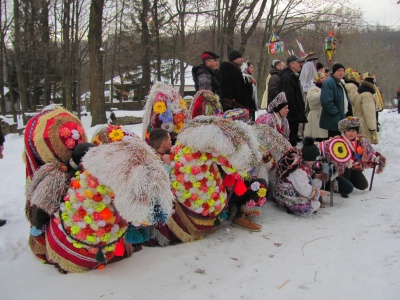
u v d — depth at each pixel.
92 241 3.20
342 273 3.38
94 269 3.47
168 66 29.19
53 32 27.73
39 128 3.40
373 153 5.59
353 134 5.36
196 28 20.19
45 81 28.58
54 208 3.25
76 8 24.08
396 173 6.59
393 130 10.98
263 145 4.85
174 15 18.94
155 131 4.20
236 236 4.21
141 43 24.20
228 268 3.53
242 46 19.14
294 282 3.26
